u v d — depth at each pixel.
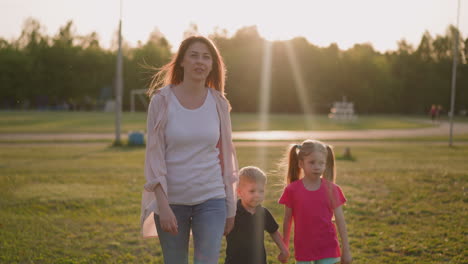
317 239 3.39
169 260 2.91
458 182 9.15
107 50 86.38
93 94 81.62
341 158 14.52
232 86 78.56
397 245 5.08
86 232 5.62
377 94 82.62
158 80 3.27
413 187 8.63
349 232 5.61
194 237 2.91
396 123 42.91
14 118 41.78
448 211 6.71
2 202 7.21
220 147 3.08
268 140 22.09
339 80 81.81
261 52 79.88
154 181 2.77
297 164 3.73
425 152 16.80
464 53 48.12
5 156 14.53
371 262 4.52
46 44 82.44
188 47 3.00
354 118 50.12
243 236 3.35
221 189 2.96
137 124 34.62
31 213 6.58
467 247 4.98
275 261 4.57
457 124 42.16
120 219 6.27
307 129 32.28
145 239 5.34
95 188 8.58
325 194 3.46
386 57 90.31
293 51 80.75
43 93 79.38
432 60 84.88
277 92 79.81
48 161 13.26
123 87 76.75
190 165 2.86
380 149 18.02
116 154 15.45
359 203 7.25
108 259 4.65
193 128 2.87
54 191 8.17
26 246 5.02
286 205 3.54
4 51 78.31
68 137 23.17
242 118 50.19
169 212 2.76
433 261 4.56
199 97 3.00
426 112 82.88
